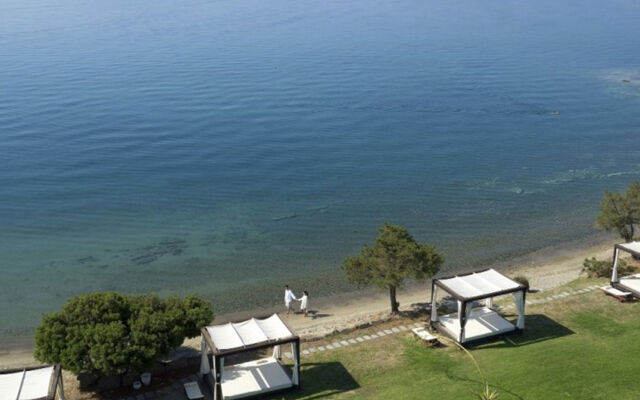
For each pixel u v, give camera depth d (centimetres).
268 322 2777
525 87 11412
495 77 12262
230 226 5250
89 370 2512
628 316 3238
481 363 2802
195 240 4975
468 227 5241
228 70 12381
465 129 8612
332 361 2898
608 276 3822
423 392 2580
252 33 17738
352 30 18725
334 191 6128
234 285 4225
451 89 11162
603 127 8694
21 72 11762
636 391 2511
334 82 11500
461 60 14062
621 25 19975
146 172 6638
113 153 7250
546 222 5331
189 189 6166
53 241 4944
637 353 2820
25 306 3959
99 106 9375
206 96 10162
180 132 8150
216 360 2508
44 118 8675
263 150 7481
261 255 4694
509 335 3062
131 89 10550
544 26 19812
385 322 3331
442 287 3028
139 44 15512
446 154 7431
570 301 3459
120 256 4678
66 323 2648
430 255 3238
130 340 2589
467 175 6631
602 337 3006
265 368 2784
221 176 6556
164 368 2859
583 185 6288
